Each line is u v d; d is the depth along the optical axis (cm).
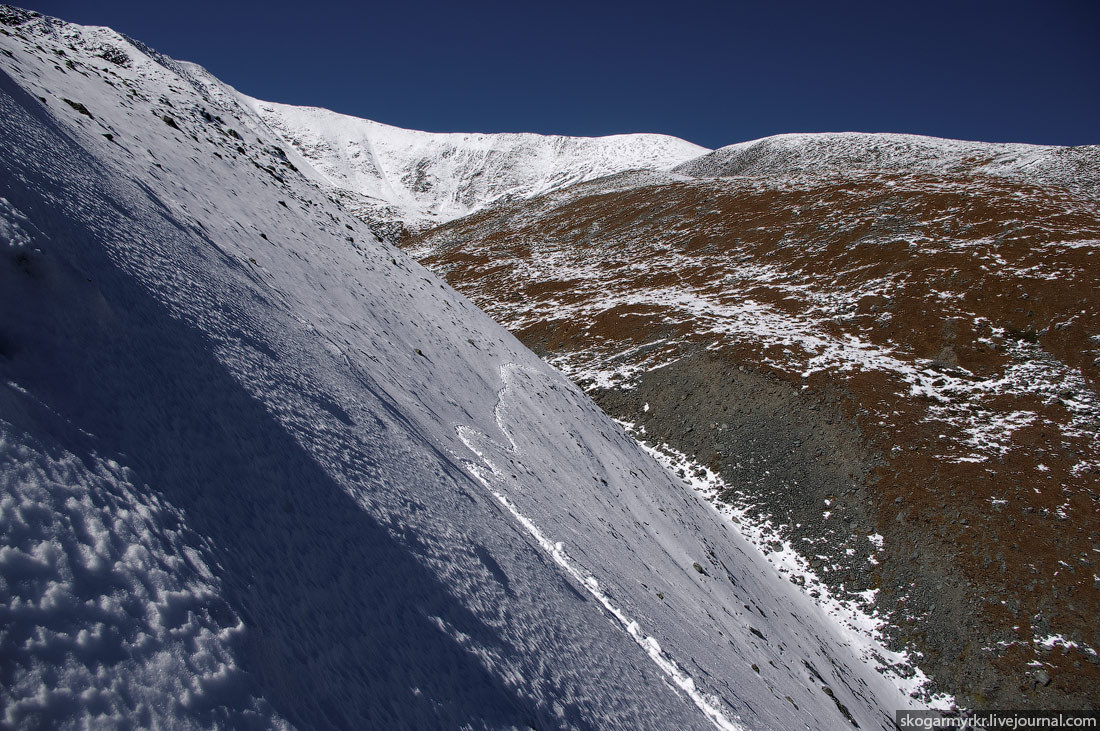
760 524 2236
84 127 803
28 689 134
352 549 333
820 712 1096
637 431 2827
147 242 509
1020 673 1616
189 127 1573
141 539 202
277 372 484
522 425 1422
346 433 489
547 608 516
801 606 1848
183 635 184
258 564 252
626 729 440
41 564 165
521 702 347
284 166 2227
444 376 1301
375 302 1378
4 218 299
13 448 186
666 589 1067
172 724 160
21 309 260
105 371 276
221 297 547
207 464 285
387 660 273
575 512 1070
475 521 564
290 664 217
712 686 716
